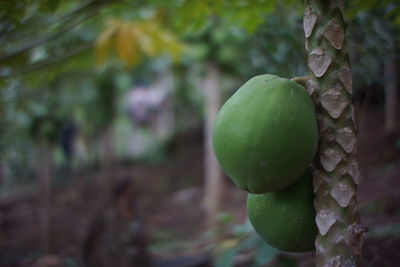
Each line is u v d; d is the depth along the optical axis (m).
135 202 4.29
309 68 1.44
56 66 3.85
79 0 3.57
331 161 1.38
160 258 5.12
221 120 1.43
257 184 1.36
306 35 1.46
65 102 7.26
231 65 5.83
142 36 3.81
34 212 9.43
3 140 7.78
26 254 6.70
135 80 11.88
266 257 2.66
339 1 1.41
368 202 4.26
